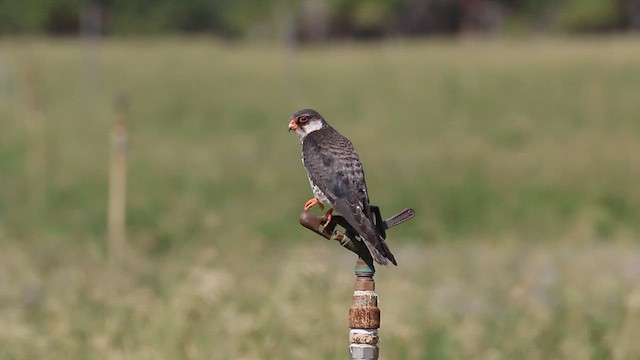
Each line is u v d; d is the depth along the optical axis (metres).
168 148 30.62
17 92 40.31
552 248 18.80
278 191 24.48
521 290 13.60
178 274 15.24
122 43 56.00
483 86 43.72
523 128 36.56
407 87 44.06
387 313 12.31
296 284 12.60
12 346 11.46
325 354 11.12
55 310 12.73
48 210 22.09
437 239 21.12
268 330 11.46
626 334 11.37
